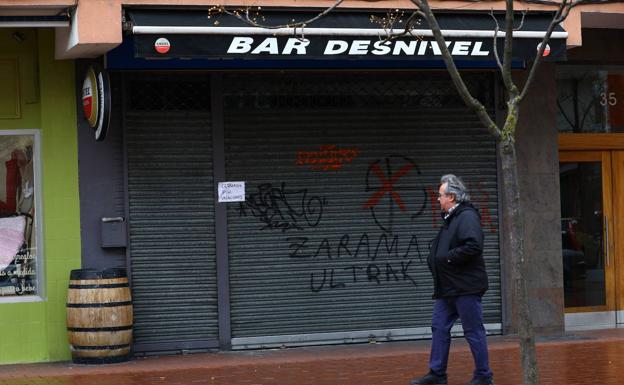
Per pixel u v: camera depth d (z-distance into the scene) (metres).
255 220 11.92
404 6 11.24
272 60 11.58
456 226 9.10
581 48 13.37
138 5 10.44
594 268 13.77
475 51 11.05
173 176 11.64
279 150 12.00
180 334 11.66
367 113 12.30
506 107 12.65
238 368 10.63
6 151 11.39
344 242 12.21
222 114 11.77
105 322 10.83
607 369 10.37
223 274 11.78
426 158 12.48
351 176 12.24
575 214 13.70
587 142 13.67
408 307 12.41
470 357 11.19
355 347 12.05
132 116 11.51
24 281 11.38
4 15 10.25
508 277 12.69
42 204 11.39
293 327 12.05
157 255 11.59
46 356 11.30
